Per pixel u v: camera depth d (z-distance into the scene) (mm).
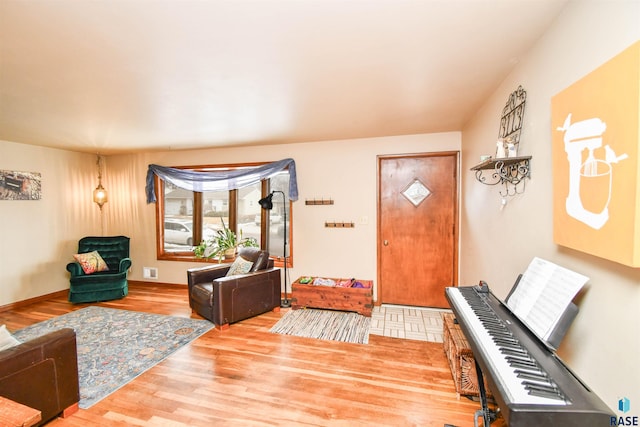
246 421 1790
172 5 1236
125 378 2240
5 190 3775
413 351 2631
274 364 2426
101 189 4809
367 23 1391
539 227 1490
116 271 4379
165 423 1782
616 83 910
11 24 1355
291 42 1554
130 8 1252
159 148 4379
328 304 3602
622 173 894
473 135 2881
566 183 1181
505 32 1467
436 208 3686
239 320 3316
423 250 3750
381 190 3859
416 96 2357
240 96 2320
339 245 4012
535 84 1550
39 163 4125
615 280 983
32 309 3785
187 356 2562
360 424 1756
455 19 1358
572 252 1218
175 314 3586
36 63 1749
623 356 949
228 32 1452
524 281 1470
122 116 2797
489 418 1651
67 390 1837
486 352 1135
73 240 4535
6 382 1542
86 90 2162
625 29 932
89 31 1426
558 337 1104
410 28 1433
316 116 2873
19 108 2545
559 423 823
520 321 1365
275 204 4383
